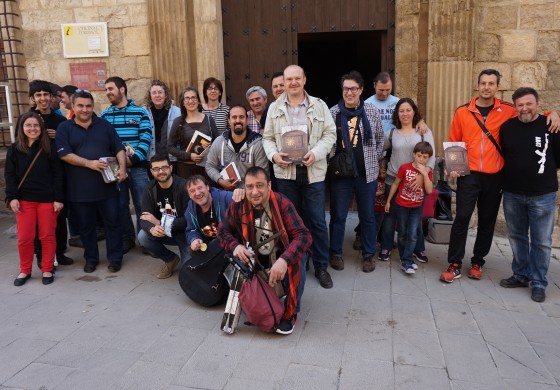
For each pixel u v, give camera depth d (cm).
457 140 433
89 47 646
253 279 334
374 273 453
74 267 480
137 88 645
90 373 292
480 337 334
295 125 401
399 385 277
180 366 298
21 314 375
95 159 446
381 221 502
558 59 527
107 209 457
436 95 556
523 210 405
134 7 627
